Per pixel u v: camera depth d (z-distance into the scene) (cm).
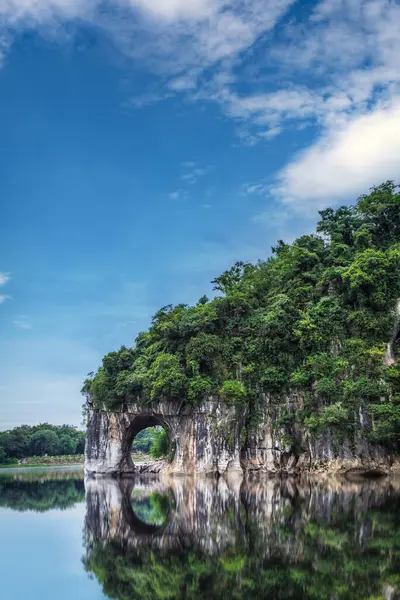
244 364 7981
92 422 9875
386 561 2191
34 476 10662
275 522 3262
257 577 2069
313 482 6181
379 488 5150
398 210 8344
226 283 9612
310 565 2183
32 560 2605
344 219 8731
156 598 1911
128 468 9844
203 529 3194
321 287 7806
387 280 7088
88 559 2600
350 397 6500
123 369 9531
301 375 7125
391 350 6794
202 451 7781
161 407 8356
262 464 7500
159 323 9562
